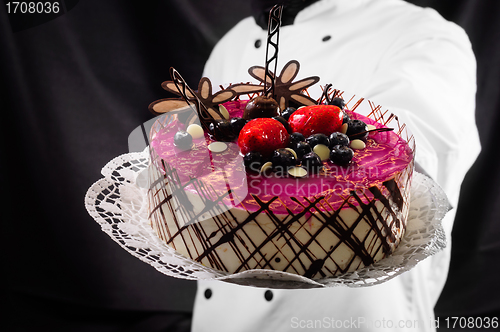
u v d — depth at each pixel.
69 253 1.01
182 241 0.53
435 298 0.70
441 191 0.60
